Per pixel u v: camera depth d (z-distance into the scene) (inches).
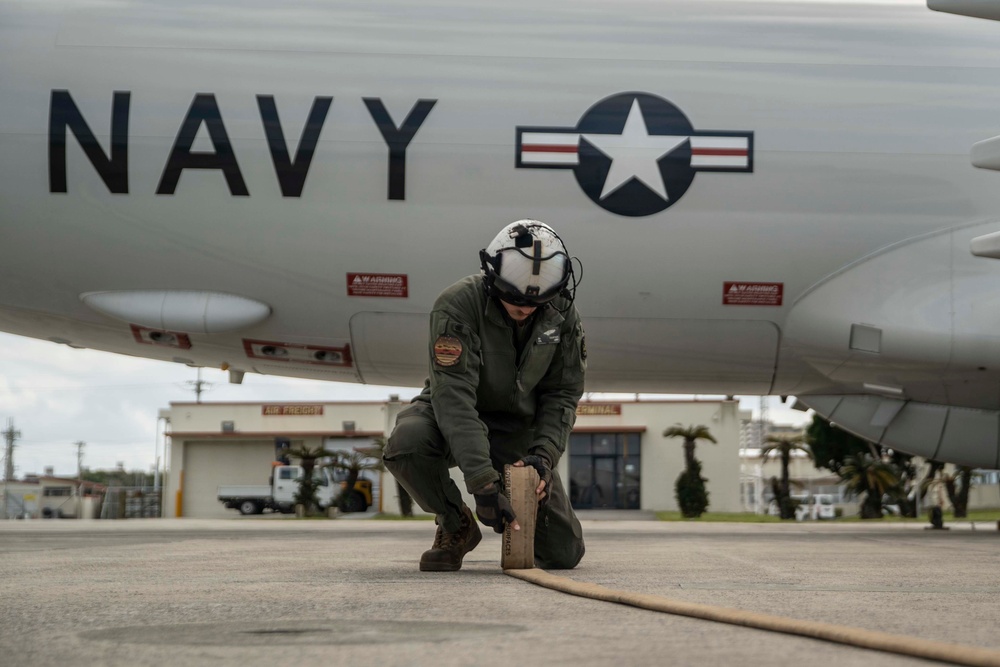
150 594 107.3
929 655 53.6
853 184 343.9
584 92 343.0
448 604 90.7
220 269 342.6
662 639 63.5
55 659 57.9
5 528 555.5
